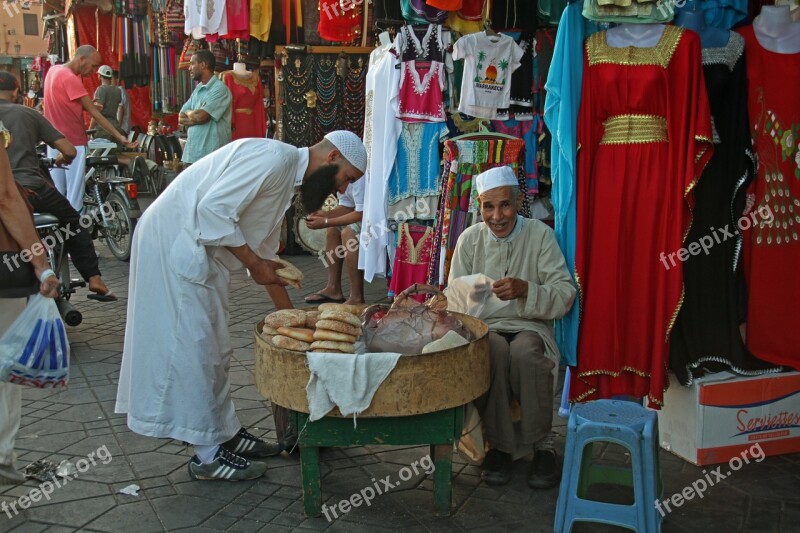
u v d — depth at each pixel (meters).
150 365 2.95
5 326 2.84
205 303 2.96
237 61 7.37
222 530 2.70
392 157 5.02
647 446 2.54
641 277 3.24
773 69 3.25
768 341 3.28
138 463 3.26
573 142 3.22
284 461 3.29
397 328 2.94
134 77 10.17
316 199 3.08
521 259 3.31
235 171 2.87
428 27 4.88
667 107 3.14
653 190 3.19
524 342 2.99
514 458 3.12
